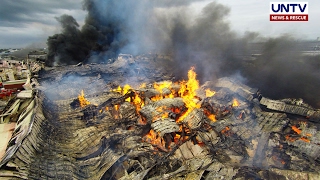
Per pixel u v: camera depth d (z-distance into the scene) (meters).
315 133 20.25
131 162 15.81
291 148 18.73
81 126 20.00
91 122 21.66
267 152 18.70
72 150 15.62
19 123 17.16
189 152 18.16
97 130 19.39
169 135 19.92
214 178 14.70
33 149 13.10
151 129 21.36
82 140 17.12
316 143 18.83
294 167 16.58
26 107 20.25
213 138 20.34
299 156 17.64
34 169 11.62
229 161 17.56
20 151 12.04
